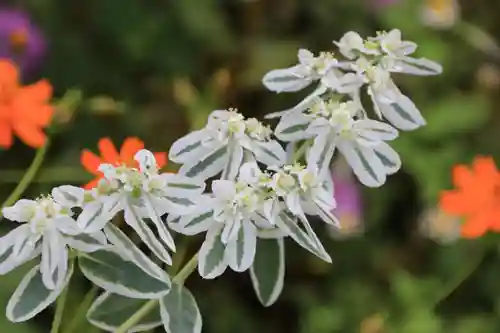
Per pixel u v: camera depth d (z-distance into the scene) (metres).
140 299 0.91
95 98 1.30
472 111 1.38
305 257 1.40
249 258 0.86
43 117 1.05
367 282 1.39
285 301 1.40
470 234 1.09
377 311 1.31
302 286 1.40
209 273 0.86
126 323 0.90
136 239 1.00
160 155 0.98
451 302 1.33
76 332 1.03
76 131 1.32
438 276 1.36
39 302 0.86
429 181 1.34
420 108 1.42
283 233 0.89
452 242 1.38
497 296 1.32
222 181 0.86
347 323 1.30
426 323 1.24
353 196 1.37
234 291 1.37
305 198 0.86
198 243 1.08
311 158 0.88
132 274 0.87
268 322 1.38
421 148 1.37
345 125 0.88
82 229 0.84
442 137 1.37
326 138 0.88
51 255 0.85
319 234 1.40
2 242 0.85
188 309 0.89
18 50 1.29
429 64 0.90
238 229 0.86
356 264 1.41
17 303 0.86
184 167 0.89
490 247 1.29
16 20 1.32
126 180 0.85
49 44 1.41
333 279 1.39
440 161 1.35
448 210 1.11
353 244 1.41
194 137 0.89
